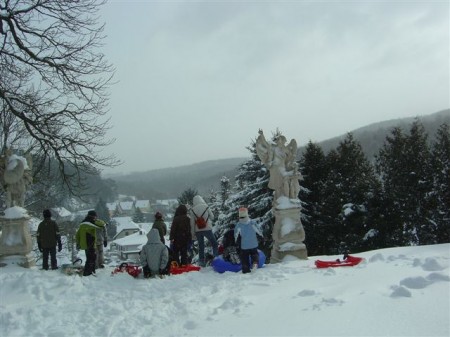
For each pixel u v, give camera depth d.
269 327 6.19
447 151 30.16
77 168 19.22
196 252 28.70
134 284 10.52
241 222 11.73
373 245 29.84
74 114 18.64
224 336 6.01
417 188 30.78
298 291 8.41
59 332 6.59
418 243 29.67
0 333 6.72
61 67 18.17
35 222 28.86
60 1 17.66
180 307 7.88
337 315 6.36
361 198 31.16
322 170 33.88
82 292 9.73
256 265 11.66
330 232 31.22
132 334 6.43
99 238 14.27
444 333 5.27
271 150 14.41
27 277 10.40
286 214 13.91
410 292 7.00
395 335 5.35
